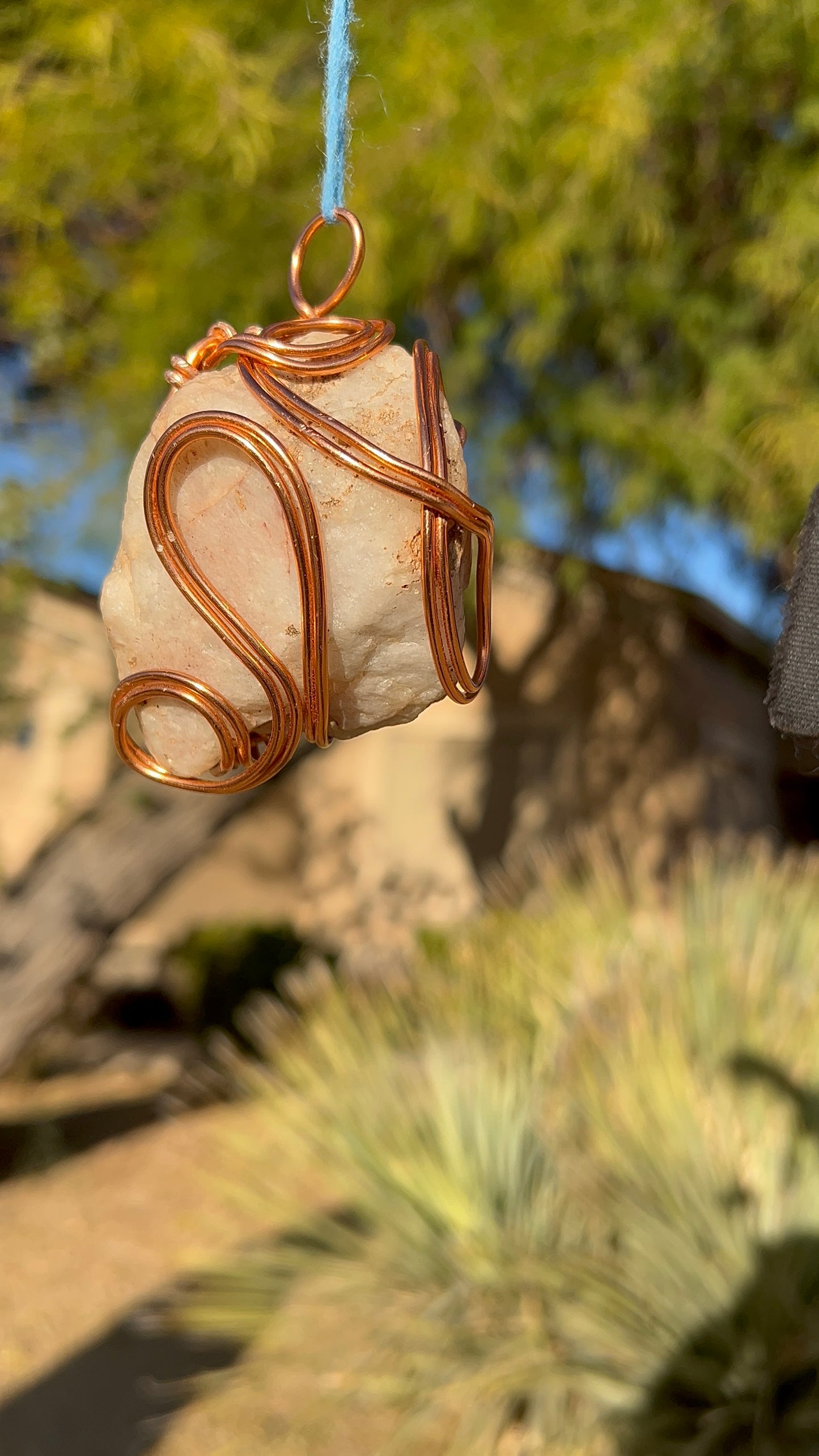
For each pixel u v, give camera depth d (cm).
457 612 76
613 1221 259
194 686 77
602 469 522
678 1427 248
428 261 402
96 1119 656
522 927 384
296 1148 301
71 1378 388
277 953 855
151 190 427
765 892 371
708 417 441
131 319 410
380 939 946
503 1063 311
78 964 568
